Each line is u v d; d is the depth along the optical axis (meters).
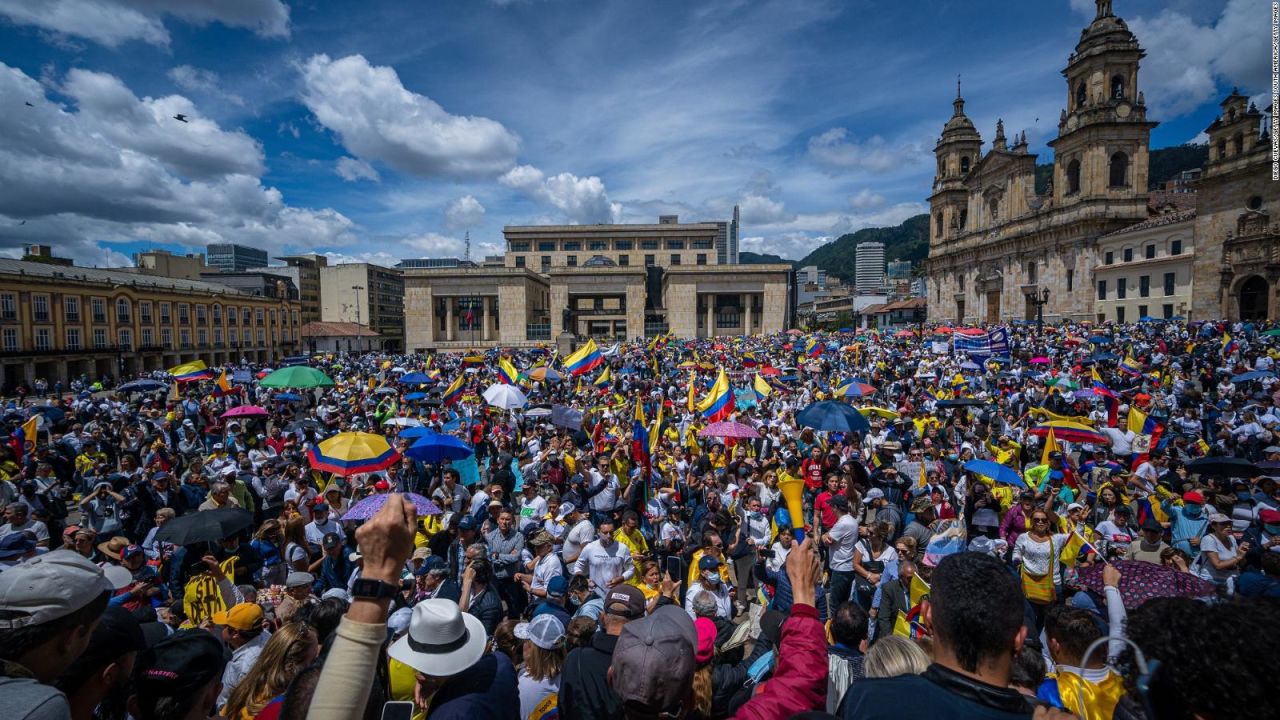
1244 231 48.47
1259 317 48.47
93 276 64.38
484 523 8.67
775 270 90.00
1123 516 8.39
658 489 11.18
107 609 2.52
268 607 6.50
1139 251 58.16
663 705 2.27
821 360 36.69
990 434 15.49
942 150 87.62
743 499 9.98
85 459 13.98
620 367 38.81
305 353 95.81
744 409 18.53
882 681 2.04
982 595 1.93
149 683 2.84
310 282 116.69
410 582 7.51
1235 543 7.51
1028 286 70.62
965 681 1.89
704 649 4.08
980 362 21.33
